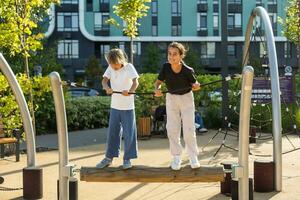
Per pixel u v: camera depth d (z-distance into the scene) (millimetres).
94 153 12258
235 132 15711
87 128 19234
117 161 10414
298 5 23828
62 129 6352
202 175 6188
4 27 11664
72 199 6785
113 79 6676
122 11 18422
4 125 11766
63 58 54375
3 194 8000
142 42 55094
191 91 6434
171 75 6309
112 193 7957
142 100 16281
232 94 17156
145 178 6199
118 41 54438
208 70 55594
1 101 11680
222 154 11648
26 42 12117
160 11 55094
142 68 50312
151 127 15852
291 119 15367
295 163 10383
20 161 11133
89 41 54781
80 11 54031
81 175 6250
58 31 54281
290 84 15375
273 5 54562
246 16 55094
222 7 17297
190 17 55312
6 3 11852
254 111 16031
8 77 8375
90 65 48438
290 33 28766
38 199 7676
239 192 6277
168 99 6430
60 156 6383
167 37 54969
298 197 7535
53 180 9008
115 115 6582
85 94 27703
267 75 14383
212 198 7559
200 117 16531
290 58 53875
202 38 55281
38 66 17734
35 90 13195
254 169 7973
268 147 12922
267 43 8984
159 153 11984
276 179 7934
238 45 55375
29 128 8359
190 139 6340
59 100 6305
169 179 6188
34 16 15031
